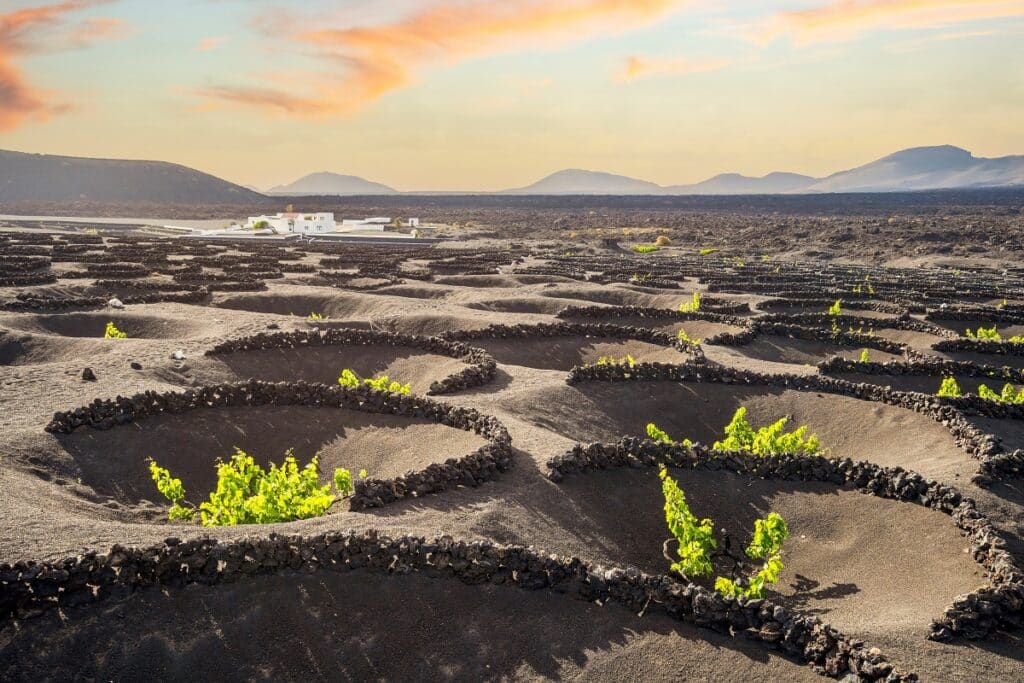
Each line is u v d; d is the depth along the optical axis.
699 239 114.75
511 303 46.41
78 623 10.84
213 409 20.80
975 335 41.12
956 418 21.23
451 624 11.55
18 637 10.49
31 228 117.25
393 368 29.12
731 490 17.61
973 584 13.16
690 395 25.66
